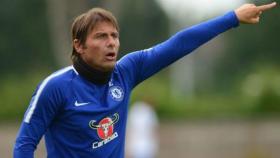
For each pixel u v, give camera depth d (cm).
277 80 6762
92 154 1398
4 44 12188
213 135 5481
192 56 14512
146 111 3878
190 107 7012
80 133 1389
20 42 12269
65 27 9338
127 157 4556
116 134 1423
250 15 1518
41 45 12256
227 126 5494
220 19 1519
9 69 12262
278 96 6638
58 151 1410
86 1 9288
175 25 12781
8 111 6619
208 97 8362
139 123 3872
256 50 14912
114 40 1394
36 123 1380
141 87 6894
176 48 1503
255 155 5312
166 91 7138
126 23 13575
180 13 12762
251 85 7031
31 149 1380
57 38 9756
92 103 1392
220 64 16800
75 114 1383
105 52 1384
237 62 16025
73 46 1414
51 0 9462
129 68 1476
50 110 1378
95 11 1399
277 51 13712
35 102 1380
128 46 13775
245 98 7200
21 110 6638
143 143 3862
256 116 6059
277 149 5341
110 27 1392
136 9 13550
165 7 14200
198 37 1509
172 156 5450
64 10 9312
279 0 13225
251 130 5462
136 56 1494
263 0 13125
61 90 1377
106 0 9269
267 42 13912
